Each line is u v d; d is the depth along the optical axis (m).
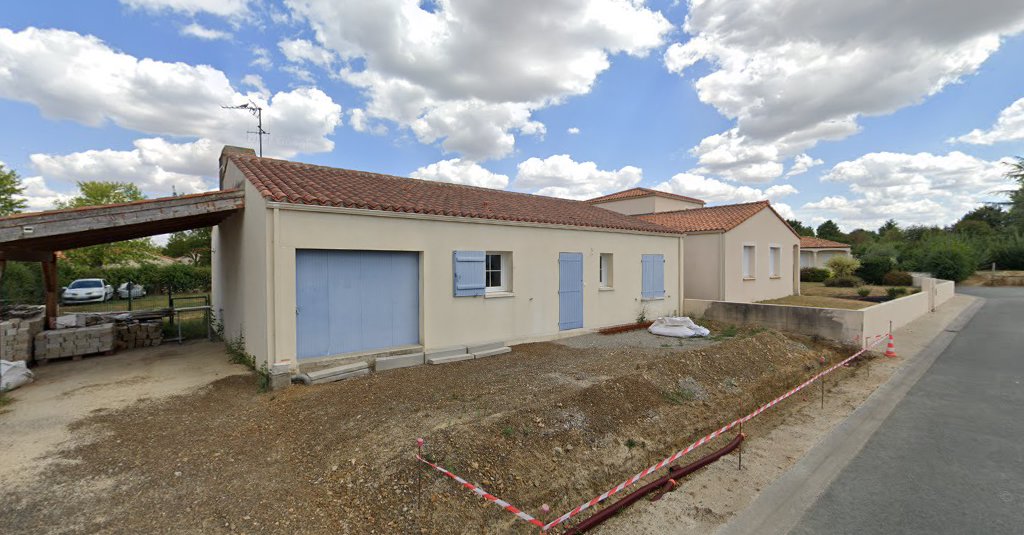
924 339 11.88
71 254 23.91
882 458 5.00
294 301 7.11
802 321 11.73
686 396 6.66
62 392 6.66
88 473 4.23
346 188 8.97
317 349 7.58
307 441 4.87
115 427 5.31
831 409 6.77
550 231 10.92
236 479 4.14
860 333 10.59
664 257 14.19
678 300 14.72
